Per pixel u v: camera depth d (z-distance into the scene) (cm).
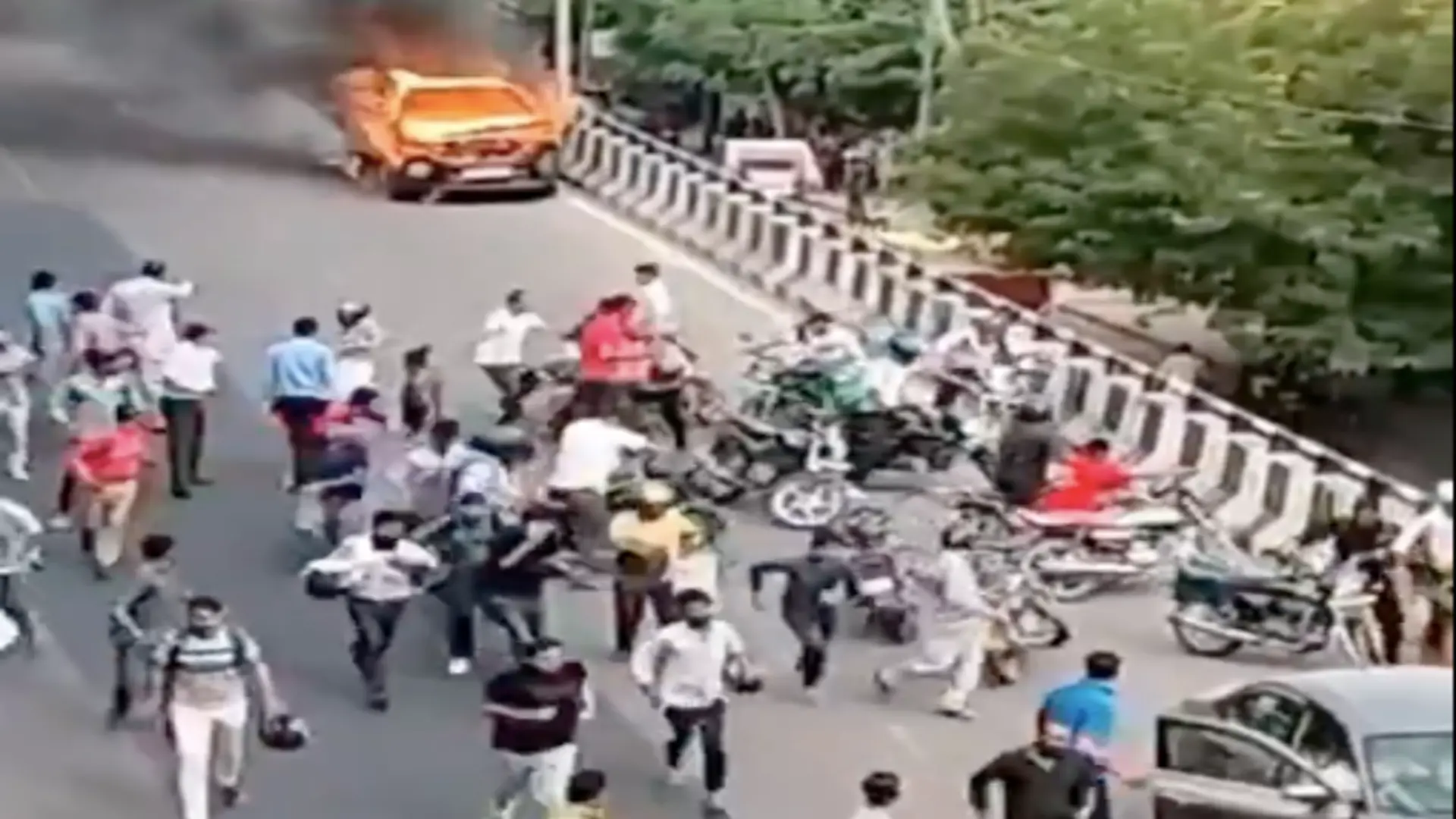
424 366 3309
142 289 3434
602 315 3572
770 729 2733
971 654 2786
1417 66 3934
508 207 5644
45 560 3138
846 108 6125
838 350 3588
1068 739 2228
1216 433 3631
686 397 3619
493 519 2744
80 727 2648
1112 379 3884
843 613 3075
